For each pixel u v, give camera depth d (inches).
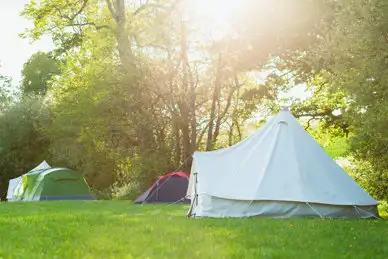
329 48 653.9
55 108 1366.9
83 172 1347.2
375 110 510.9
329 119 1071.0
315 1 773.9
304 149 531.8
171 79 1114.7
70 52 1370.6
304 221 431.5
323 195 494.3
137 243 280.5
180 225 386.6
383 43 487.8
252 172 519.8
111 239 297.4
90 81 1180.5
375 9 479.5
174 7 1121.4
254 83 1175.0
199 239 295.3
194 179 546.6
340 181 513.7
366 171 714.2
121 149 1210.6
